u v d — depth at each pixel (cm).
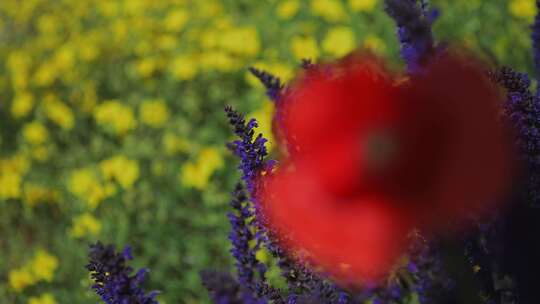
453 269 84
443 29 332
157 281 290
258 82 319
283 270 97
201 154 304
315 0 345
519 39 322
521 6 325
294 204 55
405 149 55
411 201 55
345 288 87
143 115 331
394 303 83
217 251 292
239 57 338
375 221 54
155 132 333
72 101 371
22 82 385
